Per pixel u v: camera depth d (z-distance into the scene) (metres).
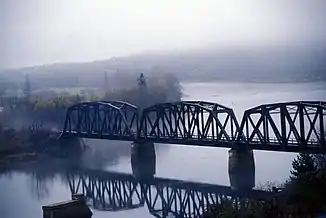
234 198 34.22
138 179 47.41
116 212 36.38
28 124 74.88
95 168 53.81
